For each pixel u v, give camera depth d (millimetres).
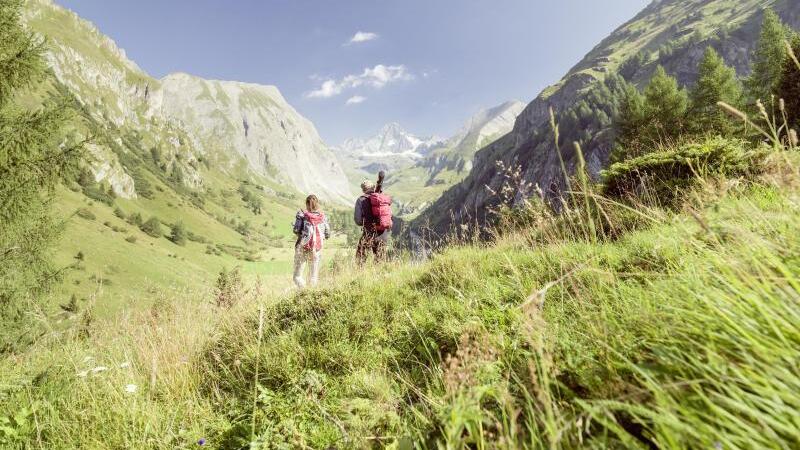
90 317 5102
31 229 11359
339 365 3402
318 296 5152
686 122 23703
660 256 2910
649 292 2137
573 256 3309
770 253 1416
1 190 9352
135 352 4789
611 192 6613
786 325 1096
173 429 3018
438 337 3322
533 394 1737
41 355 4984
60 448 2951
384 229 7188
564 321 2389
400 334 3703
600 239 3980
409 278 5355
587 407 1151
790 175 1691
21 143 9320
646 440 1288
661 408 1019
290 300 5293
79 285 59125
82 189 162875
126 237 138250
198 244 180750
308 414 2723
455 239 6152
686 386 1208
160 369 3871
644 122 28438
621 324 1890
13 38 9523
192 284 5906
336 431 2438
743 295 1251
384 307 4453
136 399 3387
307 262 7191
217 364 4109
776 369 1004
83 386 3756
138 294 5531
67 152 9867
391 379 2959
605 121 110125
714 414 1122
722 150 5273
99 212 151250
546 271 3555
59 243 12406
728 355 1267
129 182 194500
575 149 1742
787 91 17547
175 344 4445
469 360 2105
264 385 3445
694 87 35906
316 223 7160
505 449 1320
